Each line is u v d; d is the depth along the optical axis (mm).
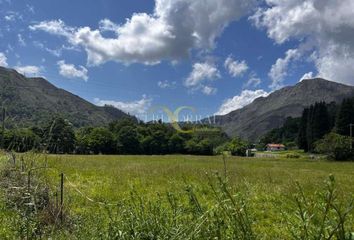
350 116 118812
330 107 168875
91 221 4617
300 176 22891
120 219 3738
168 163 34094
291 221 2482
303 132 140125
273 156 107125
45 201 6695
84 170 19188
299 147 140625
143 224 3473
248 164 43125
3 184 7133
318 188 2291
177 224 3166
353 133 118125
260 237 2965
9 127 8109
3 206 6441
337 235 2004
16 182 7066
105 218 4500
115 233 3609
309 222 2191
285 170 32438
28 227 5012
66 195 7500
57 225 5605
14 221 5453
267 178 19922
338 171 36312
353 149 89625
